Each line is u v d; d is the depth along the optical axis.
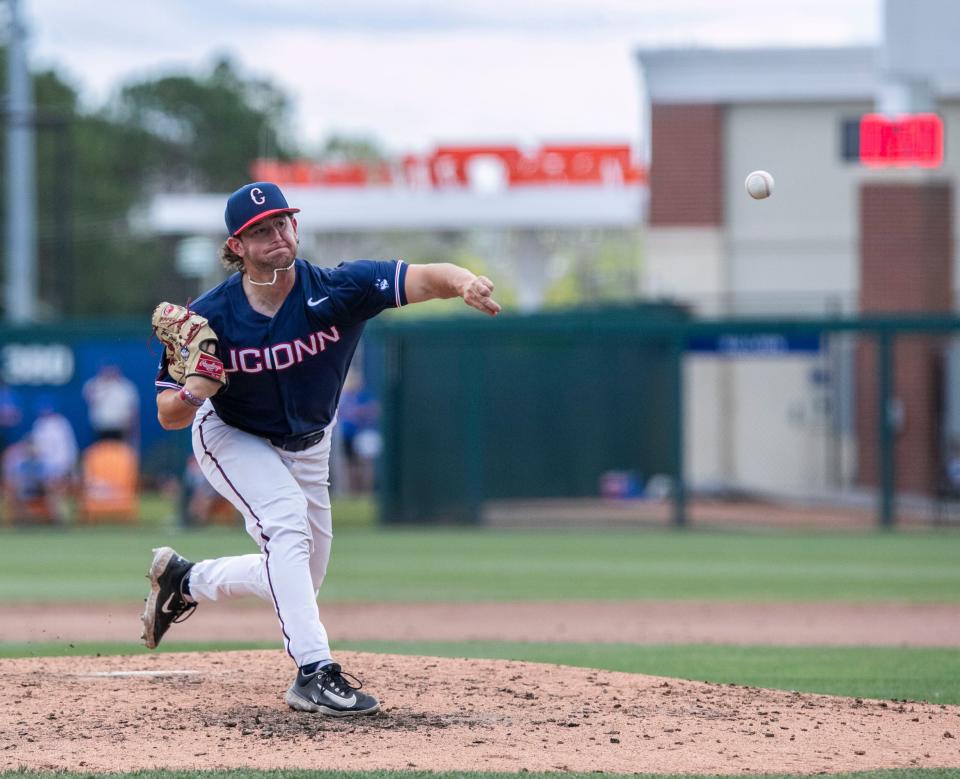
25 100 84.19
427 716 17.55
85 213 165.62
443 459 65.88
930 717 18.36
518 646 29.53
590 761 15.39
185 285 169.12
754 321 62.62
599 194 98.56
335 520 68.25
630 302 78.06
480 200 99.06
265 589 18.34
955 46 70.31
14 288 83.88
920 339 74.69
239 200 16.47
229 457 17.67
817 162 83.00
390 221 99.38
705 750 16.05
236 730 16.80
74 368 75.44
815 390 80.56
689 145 82.81
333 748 15.89
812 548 56.38
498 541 59.56
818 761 15.59
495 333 64.50
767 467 81.12
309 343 17.17
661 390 77.00
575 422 74.00
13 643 30.67
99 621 35.94
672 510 64.69
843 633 33.31
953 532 62.38
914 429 74.56
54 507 65.19
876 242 77.81
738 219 83.56
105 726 16.98
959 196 78.81
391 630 34.03
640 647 29.52
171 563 19.03
